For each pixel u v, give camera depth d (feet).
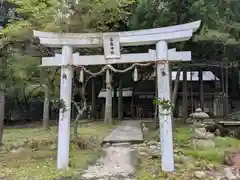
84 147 27.43
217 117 63.31
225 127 35.22
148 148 27.14
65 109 19.36
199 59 48.49
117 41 19.10
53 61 19.75
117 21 38.55
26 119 67.87
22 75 28.99
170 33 18.53
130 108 80.74
